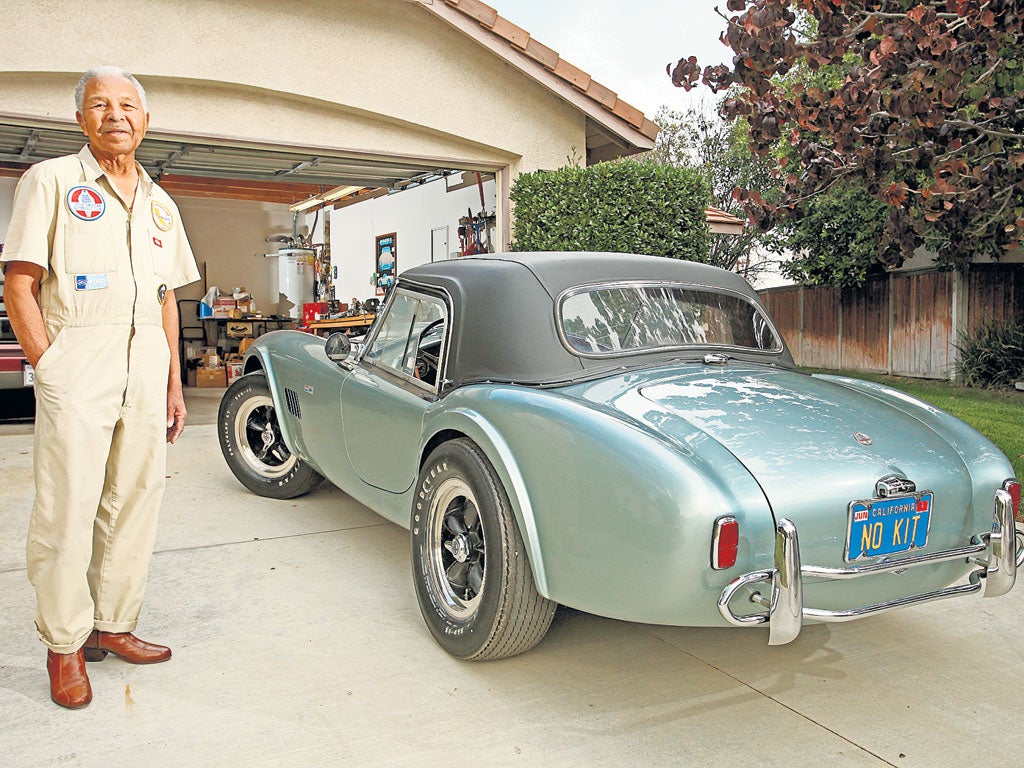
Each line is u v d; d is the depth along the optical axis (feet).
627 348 9.78
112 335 8.03
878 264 42.22
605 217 24.41
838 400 9.04
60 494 7.74
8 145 25.93
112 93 7.79
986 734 7.64
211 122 22.61
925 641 9.81
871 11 15.92
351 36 23.68
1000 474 8.43
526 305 9.61
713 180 70.85
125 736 7.38
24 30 19.65
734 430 7.84
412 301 11.32
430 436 9.64
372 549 12.85
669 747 7.34
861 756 7.24
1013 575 8.23
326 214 45.29
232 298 41.65
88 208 7.85
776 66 16.19
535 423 8.13
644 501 7.06
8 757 7.00
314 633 9.71
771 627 7.02
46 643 7.89
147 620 10.04
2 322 23.13
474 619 8.66
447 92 25.38
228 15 21.93
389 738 7.39
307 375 13.52
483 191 30.91
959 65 14.19
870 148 15.98
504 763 7.03
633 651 9.43
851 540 7.47
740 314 11.04
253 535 13.48
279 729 7.53
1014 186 15.44
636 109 27.04
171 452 20.15
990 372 36.17
